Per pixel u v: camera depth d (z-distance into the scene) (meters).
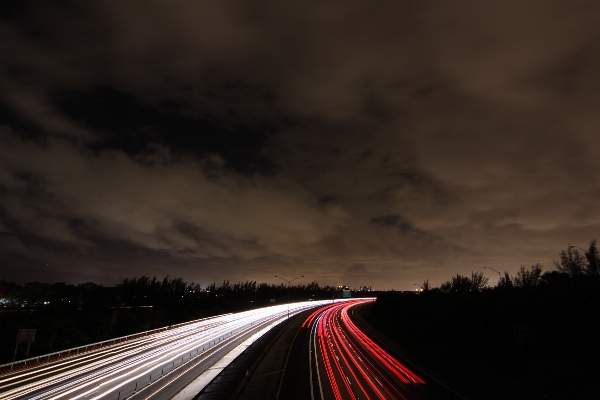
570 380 28.47
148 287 131.25
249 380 33.16
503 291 46.81
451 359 41.78
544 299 37.09
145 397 26.80
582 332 32.44
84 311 67.31
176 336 62.56
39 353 43.53
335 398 27.14
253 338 59.22
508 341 39.19
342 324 82.94
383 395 27.84
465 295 55.41
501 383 30.59
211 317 100.94
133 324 68.62
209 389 28.27
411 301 88.31
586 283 34.75
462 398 27.27
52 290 97.38
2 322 48.44
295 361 41.44
